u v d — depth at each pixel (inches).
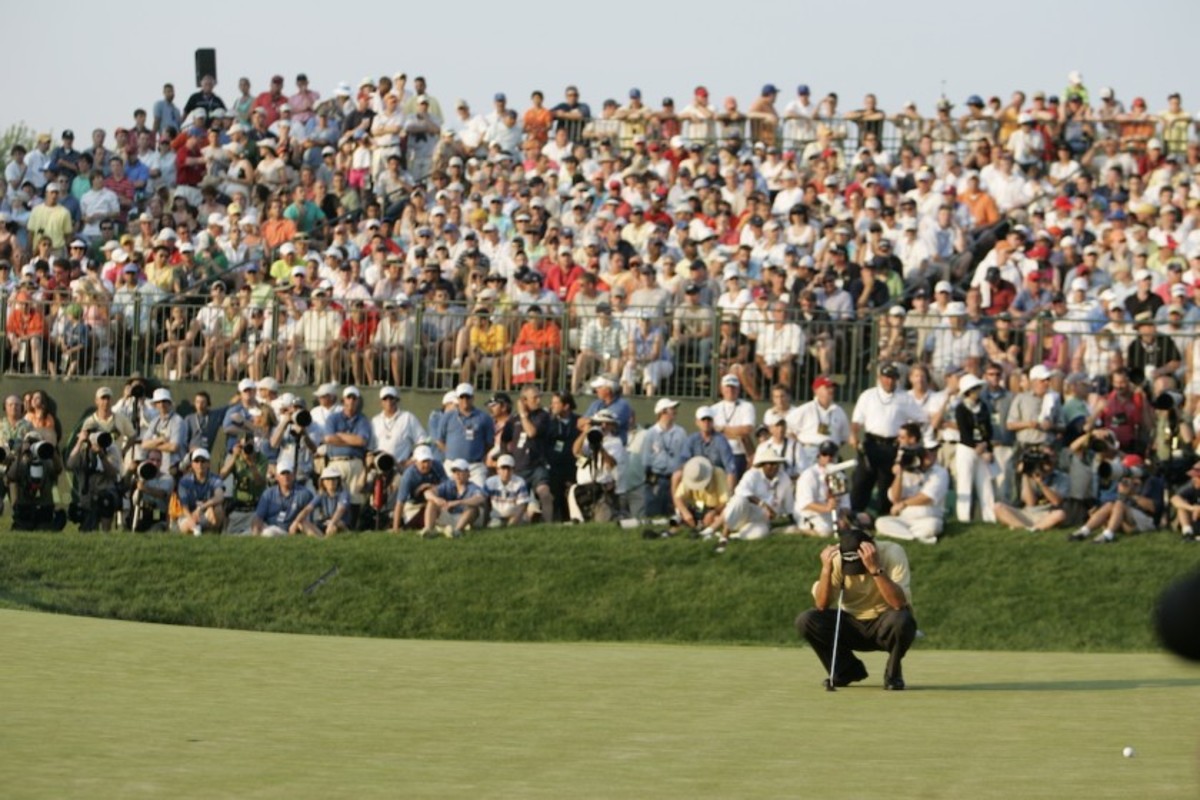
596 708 1460.4
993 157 4057.6
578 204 3969.0
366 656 1951.3
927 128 4414.4
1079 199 3846.0
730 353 3309.5
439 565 2893.7
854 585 1673.2
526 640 2716.5
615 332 3371.1
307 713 1370.6
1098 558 2859.3
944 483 2947.8
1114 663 2101.4
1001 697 1606.8
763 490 2970.0
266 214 4259.4
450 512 3046.3
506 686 1644.9
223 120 4702.3
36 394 3371.1
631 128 4635.8
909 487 2945.4
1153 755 1176.8
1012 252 3521.2
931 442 2928.2
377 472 3120.1
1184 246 3661.4
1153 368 3090.6
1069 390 3073.3
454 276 3698.3
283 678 1656.0
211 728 1252.5
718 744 1220.5
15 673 1599.4
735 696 1589.6
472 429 3179.1
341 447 3147.1
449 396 3198.8
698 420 3061.0
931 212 3882.9
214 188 4431.6
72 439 3400.6
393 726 1295.5
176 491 3152.1
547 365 3410.4
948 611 2746.1
